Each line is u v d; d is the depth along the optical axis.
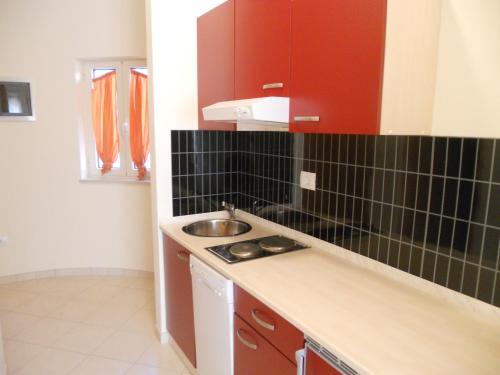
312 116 1.49
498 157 1.21
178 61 2.39
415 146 1.47
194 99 2.48
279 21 1.62
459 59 1.18
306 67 1.50
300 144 2.08
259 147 2.45
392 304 1.40
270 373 1.48
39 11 3.25
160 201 2.46
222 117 1.83
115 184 3.56
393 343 1.15
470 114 1.17
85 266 3.69
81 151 3.54
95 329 2.75
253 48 1.81
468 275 1.34
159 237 2.49
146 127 3.56
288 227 2.23
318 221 2.00
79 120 3.48
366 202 1.71
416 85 1.24
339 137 1.82
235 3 1.93
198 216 2.63
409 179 1.51
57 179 3.51
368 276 1.65
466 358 1.08
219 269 1.76
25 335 2.66
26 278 3.59
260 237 2.21
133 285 3.51
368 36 1.23
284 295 1.46
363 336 1.18
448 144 1.35
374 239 1.69
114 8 3.28
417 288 1.52
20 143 3.39
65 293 3.32
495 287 1.26
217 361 1.87
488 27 1.09
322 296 1.46
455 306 1.38
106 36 3.32
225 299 1.69
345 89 1.33
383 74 1.19
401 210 1.55
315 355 1.21
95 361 2.38
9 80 3.26
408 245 1.54
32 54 3.29
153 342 2.60
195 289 1.98
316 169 1.98
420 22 1.21
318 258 1.87
